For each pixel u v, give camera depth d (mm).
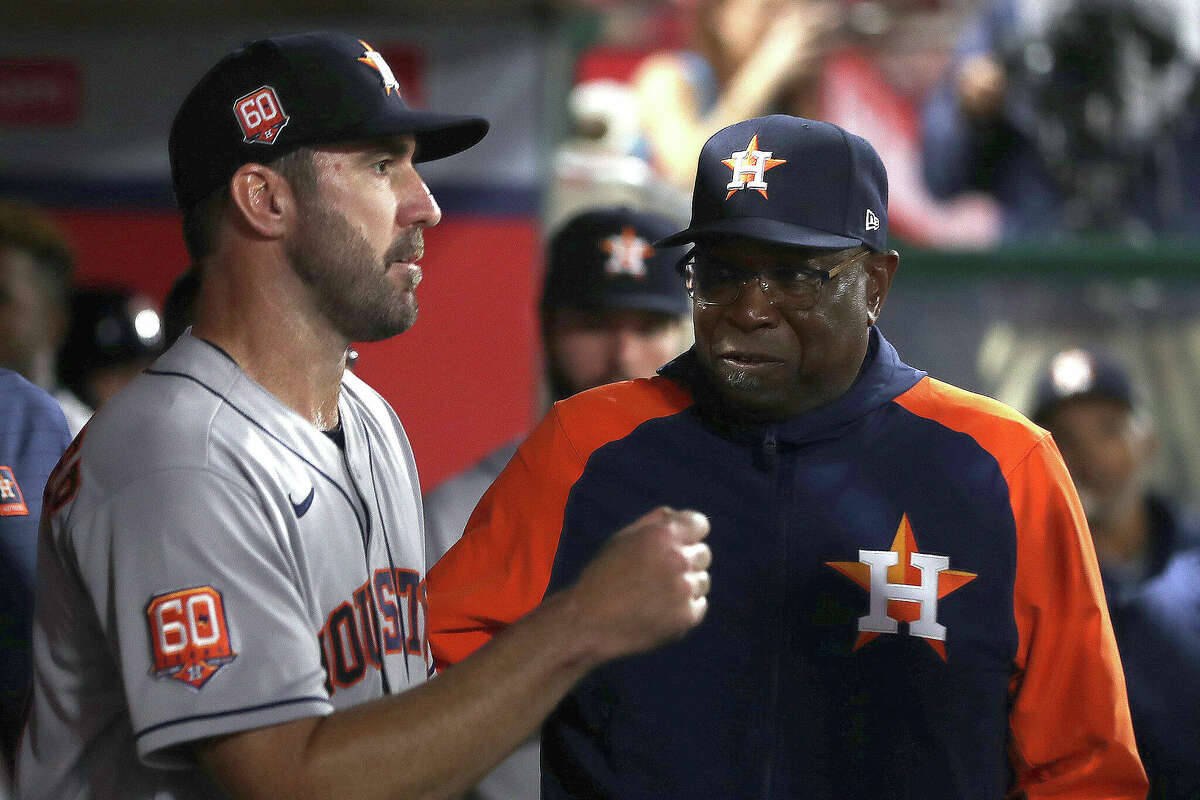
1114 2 17625
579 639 5500
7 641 7766
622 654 5578
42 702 6102
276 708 5523
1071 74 17797
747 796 6945
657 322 10305
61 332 10914
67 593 5922
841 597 7109
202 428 5836
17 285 10406
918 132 19953
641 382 7844
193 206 6273
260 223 6125
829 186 6996
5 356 10523
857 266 7090
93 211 13617
